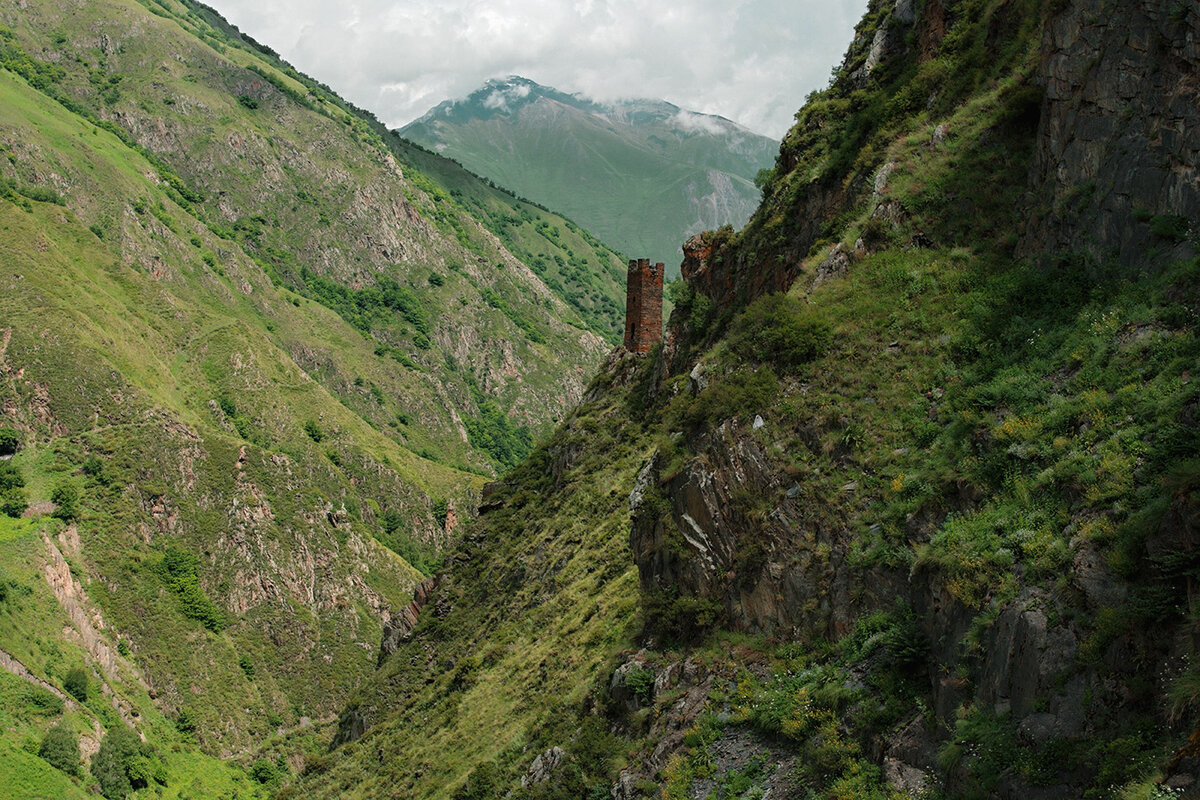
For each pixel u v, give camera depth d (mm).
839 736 20203
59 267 197250
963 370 24281
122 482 162625
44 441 165125
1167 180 21891
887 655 20547
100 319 191000
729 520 26109
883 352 26203
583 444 66438
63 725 103062
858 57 43312
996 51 32125
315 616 166125
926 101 33969
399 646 70938
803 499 24594
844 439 24609
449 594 68000
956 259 27375
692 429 28938
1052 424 20141
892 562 21422
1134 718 15219
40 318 178000
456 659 58438
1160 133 22453
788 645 23344
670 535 27781
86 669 122188
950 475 21375
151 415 175125
